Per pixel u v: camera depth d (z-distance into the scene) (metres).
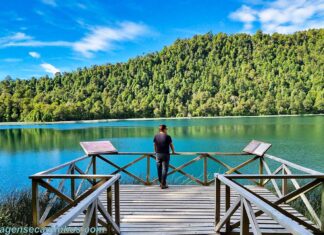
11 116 75.81
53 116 74.38
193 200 4.90
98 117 83.56
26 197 6.03
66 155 19.23
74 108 78.56
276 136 27.84
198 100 88.88
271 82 85.88
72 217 1.89
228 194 3.34
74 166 5.08
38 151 21.00
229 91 88.69
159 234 3.46
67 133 36.56
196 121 62.75
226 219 3.18
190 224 3.79
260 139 25.45
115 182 3.51
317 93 75.81
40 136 32.84
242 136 28.88
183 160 16.17
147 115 89.56
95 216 2.72
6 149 22.06
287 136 27.64
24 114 76.00
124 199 4.99
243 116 80.12
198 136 29.59
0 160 17.45
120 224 3.81
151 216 4.11
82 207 2.13
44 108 76.44
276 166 13.08
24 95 91.69
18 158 18.11
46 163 16.52
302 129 34.97
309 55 89.88
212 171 12.74
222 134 31.39
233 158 15.89
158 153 5.75
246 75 94.19
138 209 4.43
